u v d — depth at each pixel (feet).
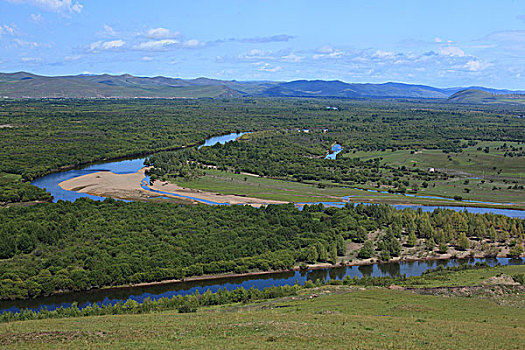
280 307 295.69
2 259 411.95
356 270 453.99
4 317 294.46
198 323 241.35
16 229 458.50
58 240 447.42
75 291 381.40
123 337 216.54
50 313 302.66
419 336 210.79
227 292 351.87
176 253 440.45
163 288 395.34
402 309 274.36
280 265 445.37
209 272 425.69
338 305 288.71
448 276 386.11
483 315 265.34
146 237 470.80
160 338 214.07
